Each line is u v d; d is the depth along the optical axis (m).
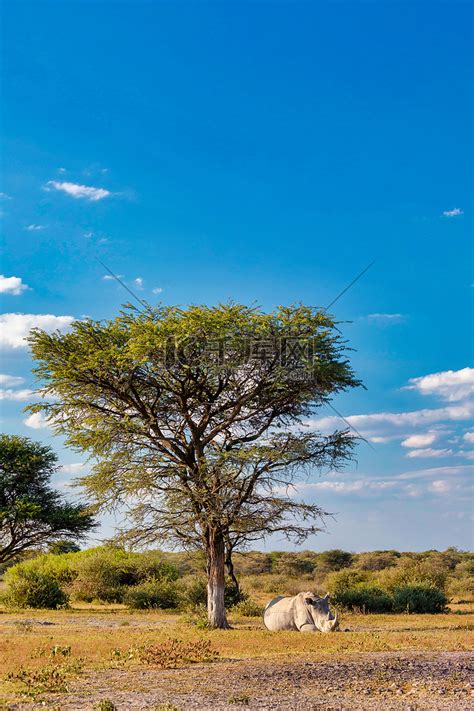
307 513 25.70
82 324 25.95
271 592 49.59
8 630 23.12
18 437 43.94
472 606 37.81
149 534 25.75
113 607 38.56
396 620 27.91
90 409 26.69
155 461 25.67
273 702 9.84
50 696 10.62
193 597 35.47
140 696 10.51
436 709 9.27
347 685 11.15
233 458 24.31
